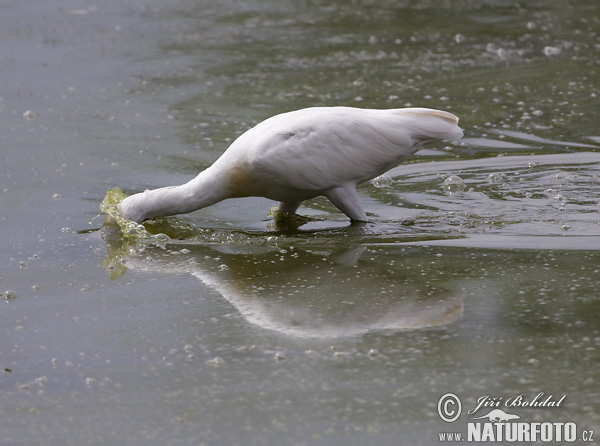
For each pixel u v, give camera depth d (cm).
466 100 1912
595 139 1633
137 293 1089
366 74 2152
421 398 816
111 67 2283
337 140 1230
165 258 1204
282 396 829
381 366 877
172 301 1059
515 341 916
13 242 1266
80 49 2466
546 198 1359
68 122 1853
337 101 1930
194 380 868
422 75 2133
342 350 914
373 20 2750
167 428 785
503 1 2950
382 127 1240
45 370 900
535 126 1723
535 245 1184
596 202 1338
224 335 962
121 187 1466
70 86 2125
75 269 1171
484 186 1424
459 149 1609
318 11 2900
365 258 1168
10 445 768
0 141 1733
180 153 1634
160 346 943
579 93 1941
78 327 997
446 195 1392
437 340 926
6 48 2478
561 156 1548
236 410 809
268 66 2258
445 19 2741
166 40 2561
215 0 3108
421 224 1280
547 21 2666
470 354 892
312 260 1171
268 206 1400
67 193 1454
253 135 1248
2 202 1417
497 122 1755
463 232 1243
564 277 1074
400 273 1112
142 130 1784
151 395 843
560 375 847
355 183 1266
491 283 1067
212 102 1964
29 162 1608
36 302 1071
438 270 1116
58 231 1308
